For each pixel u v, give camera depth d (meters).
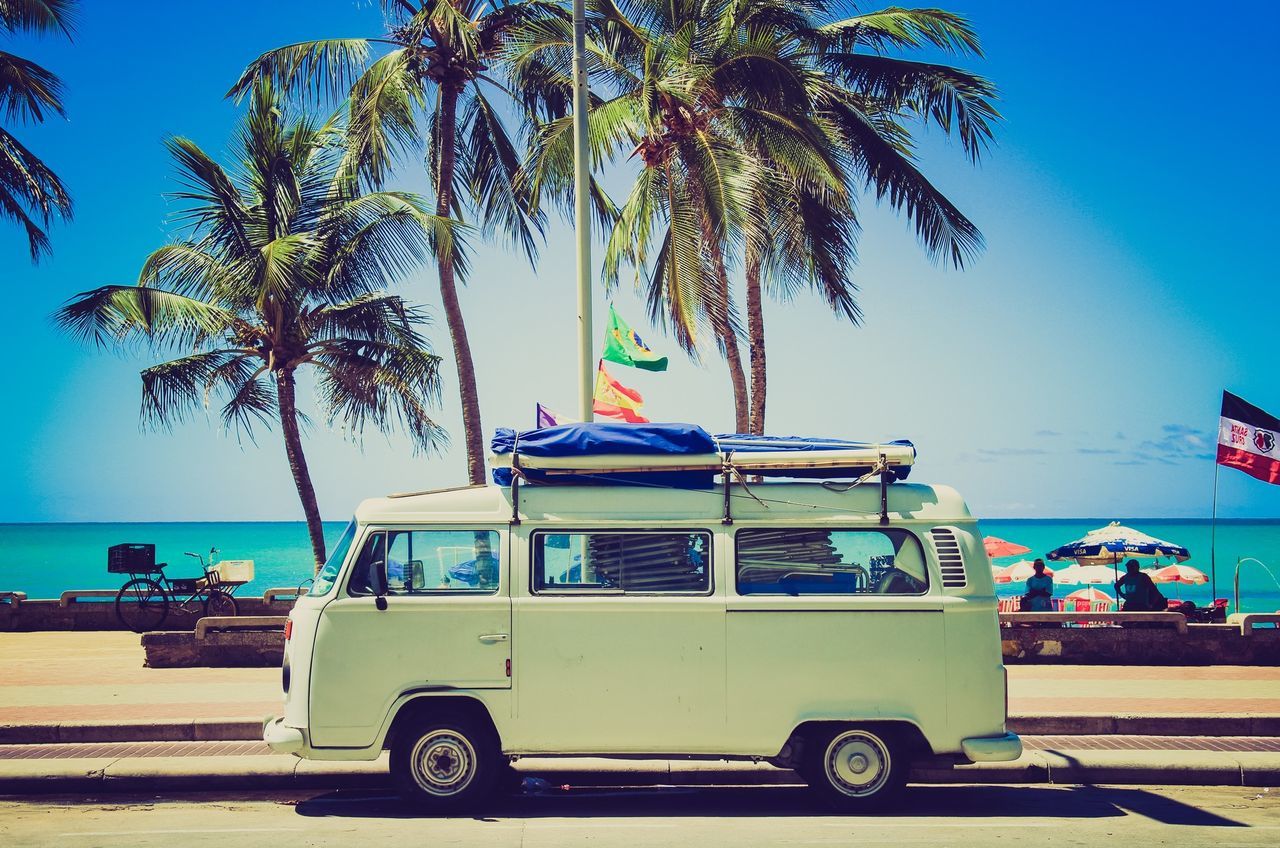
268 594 19.91
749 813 8.11
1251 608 44.00
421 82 18.42
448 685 7.95
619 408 15.27
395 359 19.98
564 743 7.93
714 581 8.04
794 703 7.91
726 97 17.09
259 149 19.23
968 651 7.94
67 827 7.66
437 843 7.13
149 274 18.98
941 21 17.80
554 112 19.64
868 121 19.05
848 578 8.09
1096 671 14.46
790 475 8.46
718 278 18.30
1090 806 8.39
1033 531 165.75
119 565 19.59
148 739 10.36
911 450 8.19
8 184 18.25
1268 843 7.17
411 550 8.16
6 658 15.67
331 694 7.95
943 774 9.34
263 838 7.28
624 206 18.08
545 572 8.10
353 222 18.55
